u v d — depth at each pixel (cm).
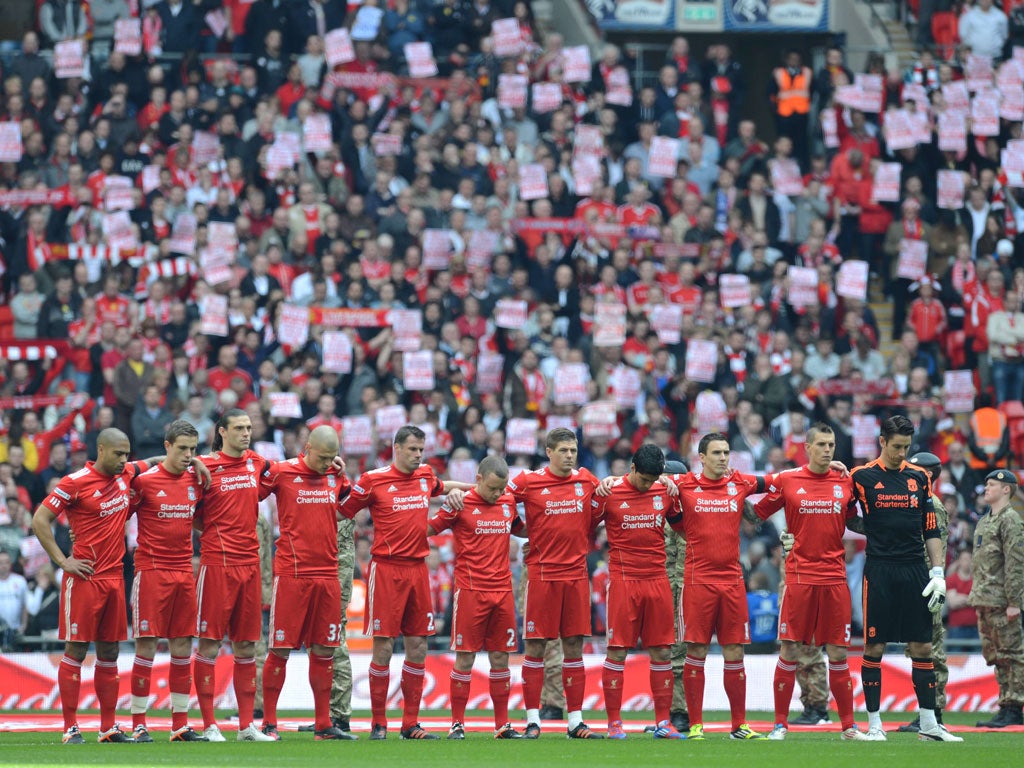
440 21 10381
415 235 9206
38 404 8144
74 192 9125
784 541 5434
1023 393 9212
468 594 5041
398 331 8556
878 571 4941
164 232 9169
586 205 9494
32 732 5419
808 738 5012
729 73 10212
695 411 8456
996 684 7025
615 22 10750
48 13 10344
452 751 4353
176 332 8581
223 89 9812
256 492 4919
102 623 4784
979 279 9462
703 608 4972
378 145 9506
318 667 4959
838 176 9831
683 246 9356
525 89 9825
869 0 11294
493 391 8575
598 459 8144
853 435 8512
